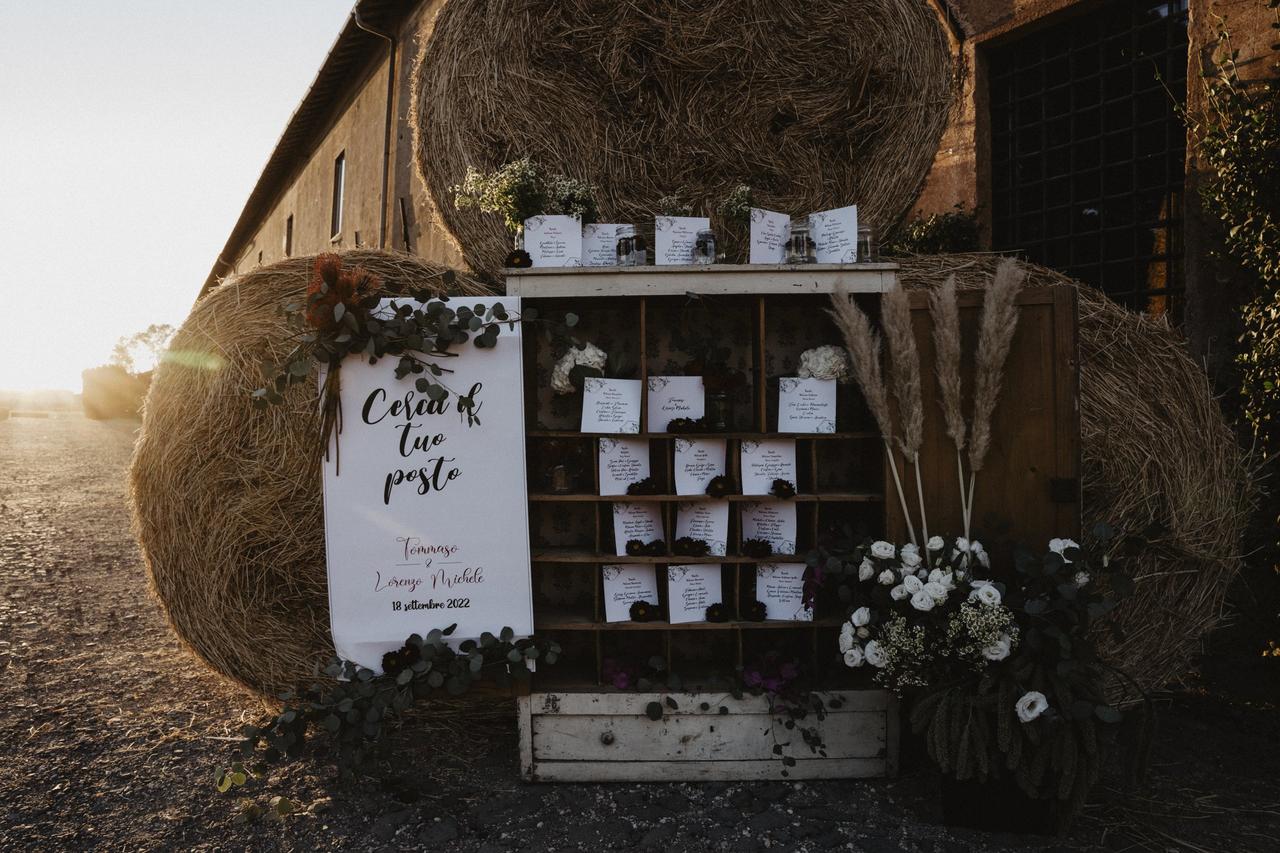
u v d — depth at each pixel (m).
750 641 2.94
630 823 2.31
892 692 2.43
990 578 2.40
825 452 3.02
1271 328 3.46
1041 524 2.43
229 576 2.75
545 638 2.86
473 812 2.38
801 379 2.70
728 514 2.84
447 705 2.83
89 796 2.42
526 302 2.78
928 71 3.12
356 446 2.54
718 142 3.25
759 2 3.17
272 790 2.49
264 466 2.70
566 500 2.64
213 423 2.71
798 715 2.50
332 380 2.51
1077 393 2.40
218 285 2.81
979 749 2.13
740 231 3.27
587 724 2.56
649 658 2.84
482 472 2.56
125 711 3.04
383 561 2.54
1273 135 3.49
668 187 3.27
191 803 2.40
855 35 3.16
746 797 2.46
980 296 2.53
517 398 2.57
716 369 2.77
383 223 8.99
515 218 2.89
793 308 3.05
